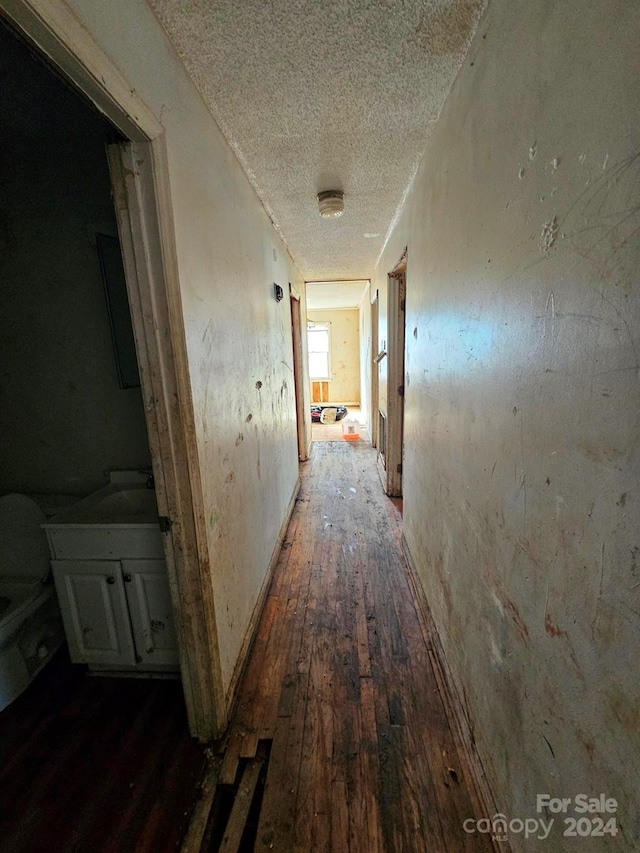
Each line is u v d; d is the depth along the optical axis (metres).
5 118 1.40
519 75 0.82
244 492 1.77
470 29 1.06
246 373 1.85
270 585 2.22
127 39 0.85
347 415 7.38
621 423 0.55
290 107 1.39
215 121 1.44
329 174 1.94
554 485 0.73
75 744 1.35
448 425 1.47
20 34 0.65
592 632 0.63
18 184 1.69
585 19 0.59
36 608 1.64
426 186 1.72
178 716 1.45
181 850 1.05
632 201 0.51
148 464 1.94
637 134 0.50
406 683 1.54
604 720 0.60
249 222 1.96
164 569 1.50
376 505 3.34
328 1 0.95
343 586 2.20
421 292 1.91
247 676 1.60
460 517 1.33
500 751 1.01
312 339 8.16
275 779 1.21
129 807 1.15
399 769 1.22
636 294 0.51
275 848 1.04
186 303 1.15
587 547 0.64
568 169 0.66
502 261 0.94
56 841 1.08
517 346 0.87
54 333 1.82
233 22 1.00
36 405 1.90
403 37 1.08
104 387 1.88
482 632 1.13
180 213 1.12
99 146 1.60
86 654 1.59
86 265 1.75
